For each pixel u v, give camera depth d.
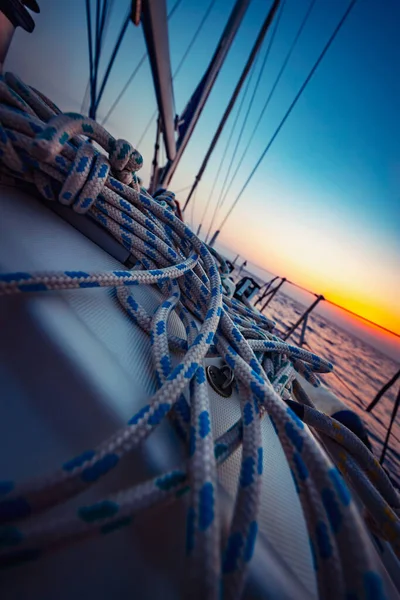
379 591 0.23
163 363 0.42
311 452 0.30
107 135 0.53
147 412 0.30
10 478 0.27
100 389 0.35
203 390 0.36
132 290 0.61
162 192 1.13
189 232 0.69
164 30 2.13
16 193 0.55
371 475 0.50
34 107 0.53
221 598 0.23
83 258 0.55
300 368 0.75
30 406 0.31
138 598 0.25
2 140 0.45
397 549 0.41
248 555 0.26
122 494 0.26
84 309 0.44
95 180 0.52
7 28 0.61
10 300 0.37
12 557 0.22
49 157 0.40
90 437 0.32
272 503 0.39
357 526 0.26
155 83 2.70
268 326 0.95
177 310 0.60
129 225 0.62
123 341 0.45
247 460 0.31
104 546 0.27
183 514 0.30
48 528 0.23
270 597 0.28
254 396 0.38
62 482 0.24
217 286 0.57
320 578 0.27
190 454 0.29
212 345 0.51
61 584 0.24
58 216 0.62
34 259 0.44
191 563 0.23
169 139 3.70
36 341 0.35
